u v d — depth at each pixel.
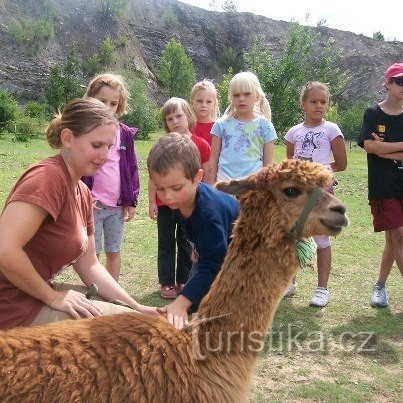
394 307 6.06
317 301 6.00
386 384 4.37
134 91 46.78
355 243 9.04
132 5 77.56
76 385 2.48
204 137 6.83
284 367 4.61
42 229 3.09
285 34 83.00
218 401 2.71
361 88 68.12
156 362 2.63
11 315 3.08
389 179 5.68
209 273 3.34
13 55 60.69
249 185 3.03
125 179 5.45
